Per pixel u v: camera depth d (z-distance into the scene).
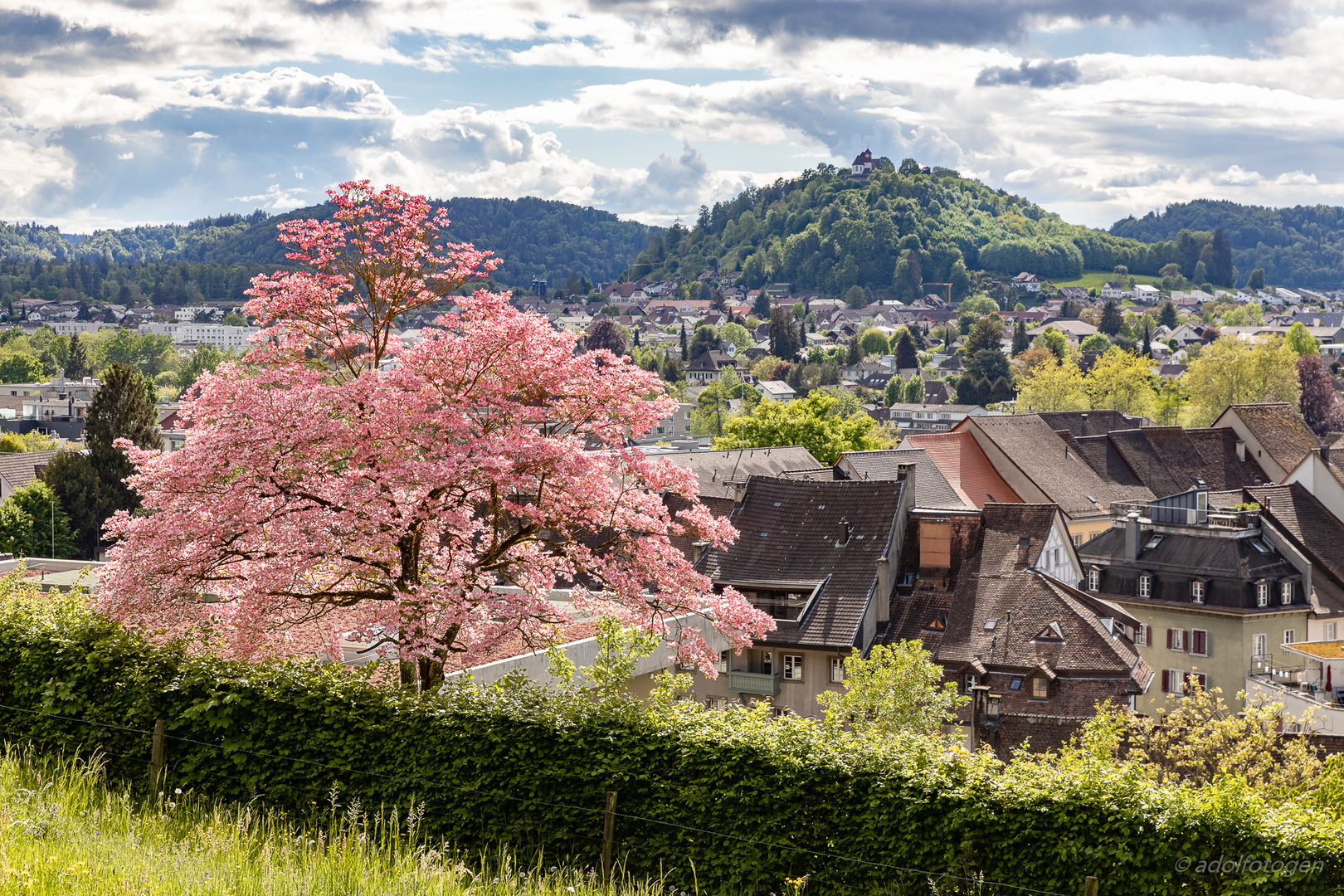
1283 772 35.41
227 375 22.88
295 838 17.09
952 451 86.00
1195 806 15.88
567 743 18.11
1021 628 49.66
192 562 20.86
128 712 19.52
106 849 14.89
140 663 19.95
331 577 24.17
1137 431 96.06
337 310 24.30
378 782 18.55
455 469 20.98
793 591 52.06
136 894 13.45
